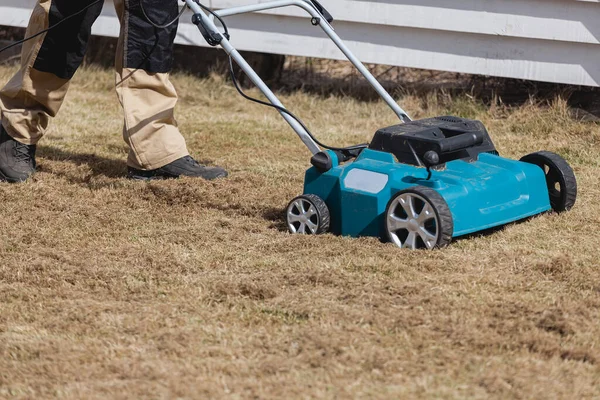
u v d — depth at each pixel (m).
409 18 13.25
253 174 10.58
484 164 8.52
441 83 14.57
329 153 8.36
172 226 8.79
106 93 14.90
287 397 5.28
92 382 5.52
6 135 10.11
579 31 12.52
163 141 10.20
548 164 8.89
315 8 9.36
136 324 6.36
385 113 13.66
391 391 5.35
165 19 9.95
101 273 7.40
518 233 8.38
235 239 8.31
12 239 8.28
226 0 14.01
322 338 6.02
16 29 16.72
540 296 6.81
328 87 14.84
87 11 9.62
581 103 13.24
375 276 7.19
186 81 15.08
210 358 5.82
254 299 6.83
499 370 5.60
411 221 7.69
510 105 13.44
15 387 5.47
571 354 5.81
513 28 12.80
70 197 9.70
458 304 6.60
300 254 7.77
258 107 14.22
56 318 6.50
